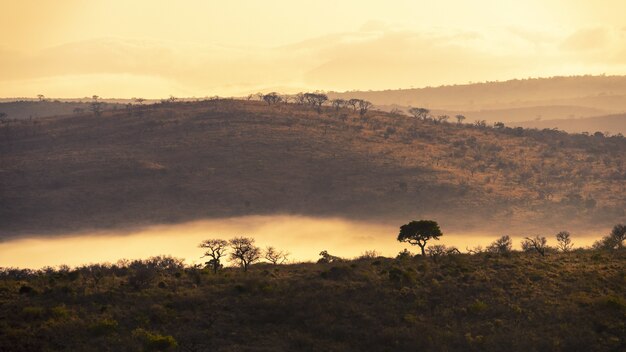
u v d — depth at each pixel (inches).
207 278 4835.1
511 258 5103.3
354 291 4446.4
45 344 3865.7
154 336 3900.1
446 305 4254.4
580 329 3934.5
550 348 3779.5
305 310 4239.7
